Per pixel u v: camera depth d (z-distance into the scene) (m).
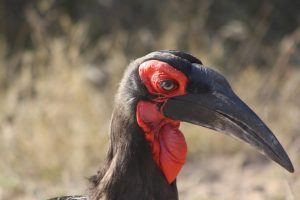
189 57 7.04
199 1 16.91
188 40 15.69
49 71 14.08
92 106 13.32
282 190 11.50
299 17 17.77
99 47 15.97
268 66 16.02
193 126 13.39
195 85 6.92
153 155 7.05
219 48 15.55
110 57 15.38
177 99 6.99
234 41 16.55
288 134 13.27
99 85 14.73
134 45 15.80
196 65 6.97
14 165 12.25
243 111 6.87
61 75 13.60
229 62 15.55
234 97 6.93
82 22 16.56
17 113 13.44
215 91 6.92
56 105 13.14
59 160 12.32
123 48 15.75
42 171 12.18
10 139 12.55
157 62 6.89
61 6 17.11
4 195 11.50
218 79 6.95
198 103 6.94
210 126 7.00
